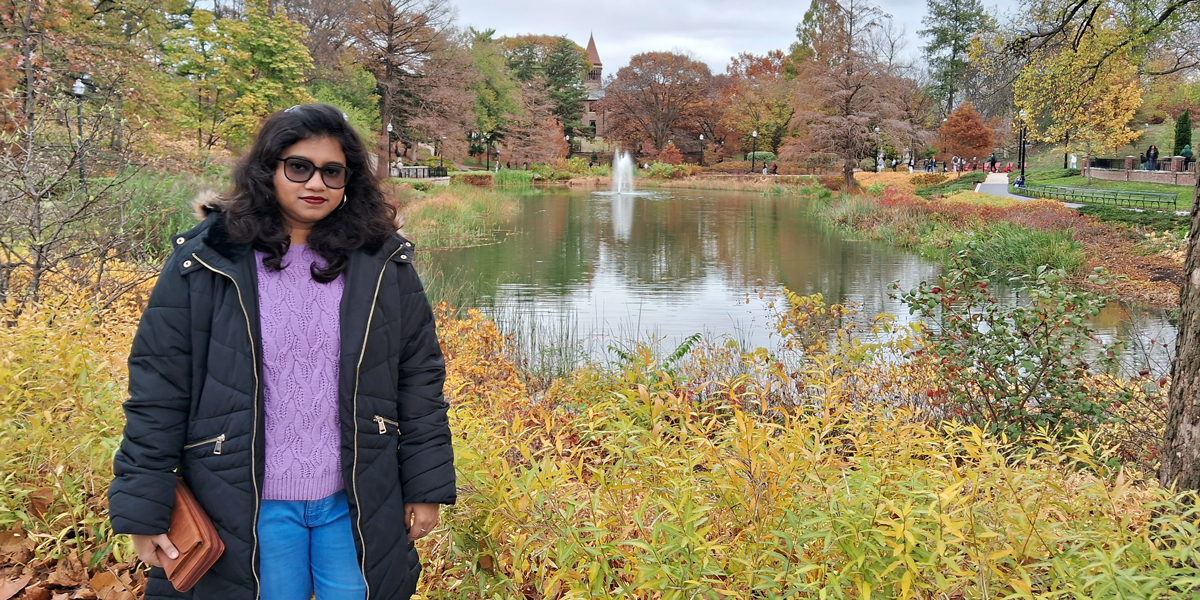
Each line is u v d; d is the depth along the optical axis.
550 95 78.12
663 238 22.22
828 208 31.09
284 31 25.95
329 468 1.72
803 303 8.10
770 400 4.98
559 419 4.03
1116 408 4.86
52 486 2.60
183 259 1.64
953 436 2.60
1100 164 42.28
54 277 5.36
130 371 1.64
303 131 1.66
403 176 42.38
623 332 9.98
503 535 2.32
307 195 1.67
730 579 1.98
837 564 1.94
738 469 2.11
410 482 1.81
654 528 1.96
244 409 1.65
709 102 76.25
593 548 1.96
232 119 23.64
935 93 68.69
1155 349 8.23
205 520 1.64
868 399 4.98
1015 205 25.03
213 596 1.68
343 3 40.84
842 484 2.09
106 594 2.48
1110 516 2.16
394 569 1.80
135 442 1.60
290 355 1.69
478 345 5.88
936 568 1.83
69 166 5.29
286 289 1.70
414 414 1.84
